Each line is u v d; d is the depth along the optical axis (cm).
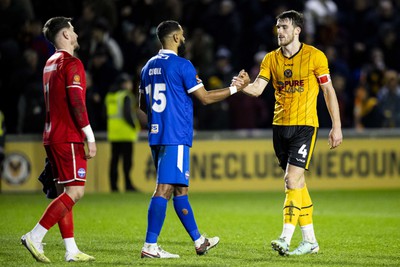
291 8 5281
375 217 3189
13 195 4134
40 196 4078
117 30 5138
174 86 2052
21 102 4288
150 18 5053
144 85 2098
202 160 4459
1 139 3775
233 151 4494
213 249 2241
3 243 2338
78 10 5053
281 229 2778
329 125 4584
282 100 2164
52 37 2025
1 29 4569
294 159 2133
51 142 1988
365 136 4609
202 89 2062
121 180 4434
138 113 2172
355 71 5188
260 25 5222
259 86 2184
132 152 4269
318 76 2134
